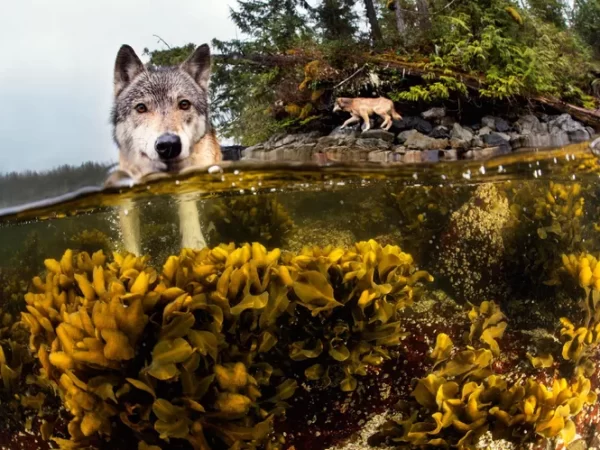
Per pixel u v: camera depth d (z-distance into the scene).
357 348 0.99
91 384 0.89
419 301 1.09
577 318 1.21
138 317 0.88
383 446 1.06
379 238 1.21
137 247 1.24
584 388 1.19
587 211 1.32
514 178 1.28
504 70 1.47
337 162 1.23
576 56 1.65
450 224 1.18
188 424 0.89
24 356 1.06
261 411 0.94
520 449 1.12
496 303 1.15
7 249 1.20
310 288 0.95
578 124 1.50
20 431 1.09
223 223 1.23
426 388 1.04
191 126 1.32
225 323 0.92
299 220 1.23
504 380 1.14
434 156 1.29
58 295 1.01
